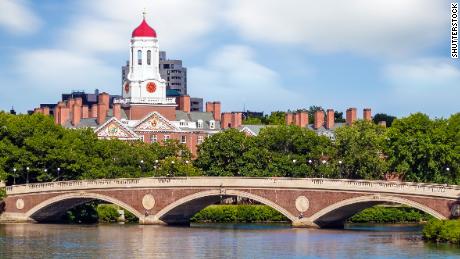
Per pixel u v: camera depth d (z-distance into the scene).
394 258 187.88
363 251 197.12
